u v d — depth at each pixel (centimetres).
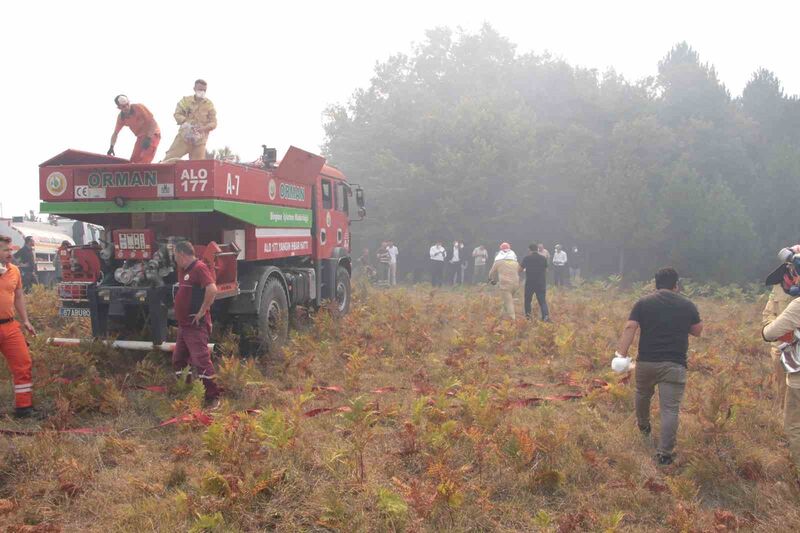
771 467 488
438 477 428
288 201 930
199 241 773
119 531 374
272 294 830
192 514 392
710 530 384
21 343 570
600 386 718
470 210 2956
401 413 599
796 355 457
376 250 3300
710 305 1722
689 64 3562
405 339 934
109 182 709
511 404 634
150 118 796
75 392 590
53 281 1745
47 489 421
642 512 419
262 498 412
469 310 1355
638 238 2702
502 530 393
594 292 1975
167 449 509
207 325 627
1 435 516
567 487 446
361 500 409
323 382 719
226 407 557
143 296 694
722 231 2481
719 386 596
